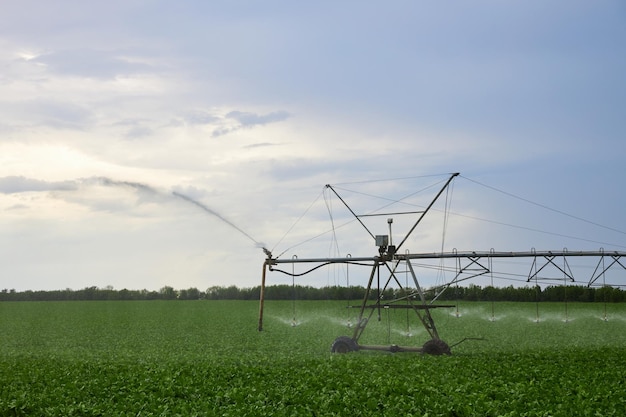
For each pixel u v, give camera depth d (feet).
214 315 284.61
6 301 484.33
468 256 104.94
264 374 85.05
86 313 313.73
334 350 109.91
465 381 77.05
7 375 87.86
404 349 105.40
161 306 385.91
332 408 63.57
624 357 100.63
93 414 64.08
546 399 66.54
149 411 64.85
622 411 62.23
